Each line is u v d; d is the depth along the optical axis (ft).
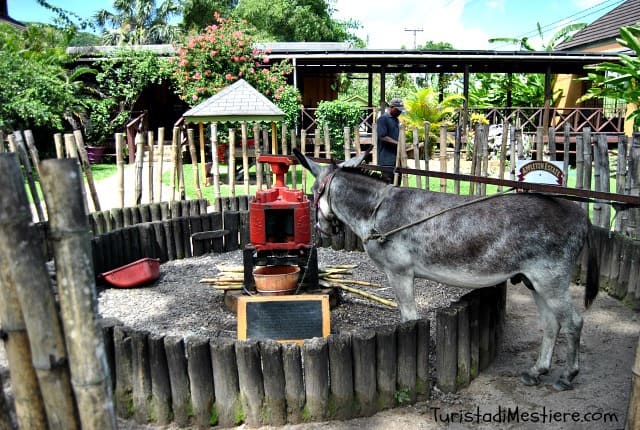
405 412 11.96
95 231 23.40
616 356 14.79
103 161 58.59
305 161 15.24
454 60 54.39
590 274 12.64
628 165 20.49
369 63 56.39
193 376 11.30
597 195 11.60
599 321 17.35
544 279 12.00
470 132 56.90
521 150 23.89
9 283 6.40
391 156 27.43
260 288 16.02
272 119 36.99
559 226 11.87
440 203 13.00
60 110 51.44
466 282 12.72
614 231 20.10
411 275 13.57
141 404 11.55
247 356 11.21
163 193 38.47
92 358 6.45
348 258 24.49
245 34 52.60
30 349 6.64
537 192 12.82
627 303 18.72
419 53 54.60
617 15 68.54
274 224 17.28
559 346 15.46
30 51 57.67
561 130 58.34
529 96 70.74
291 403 11.48
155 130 67.56
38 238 6.37
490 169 43.75
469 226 12.26
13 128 48.85
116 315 17.33
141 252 23.11
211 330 16.14
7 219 6.08
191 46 50.67
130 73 58.03
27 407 6.77
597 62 55.52
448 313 12.44
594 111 56.70
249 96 37.68
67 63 60.75
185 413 11.50
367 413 11.76
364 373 11.60
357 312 17.70
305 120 57.16
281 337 13.87
